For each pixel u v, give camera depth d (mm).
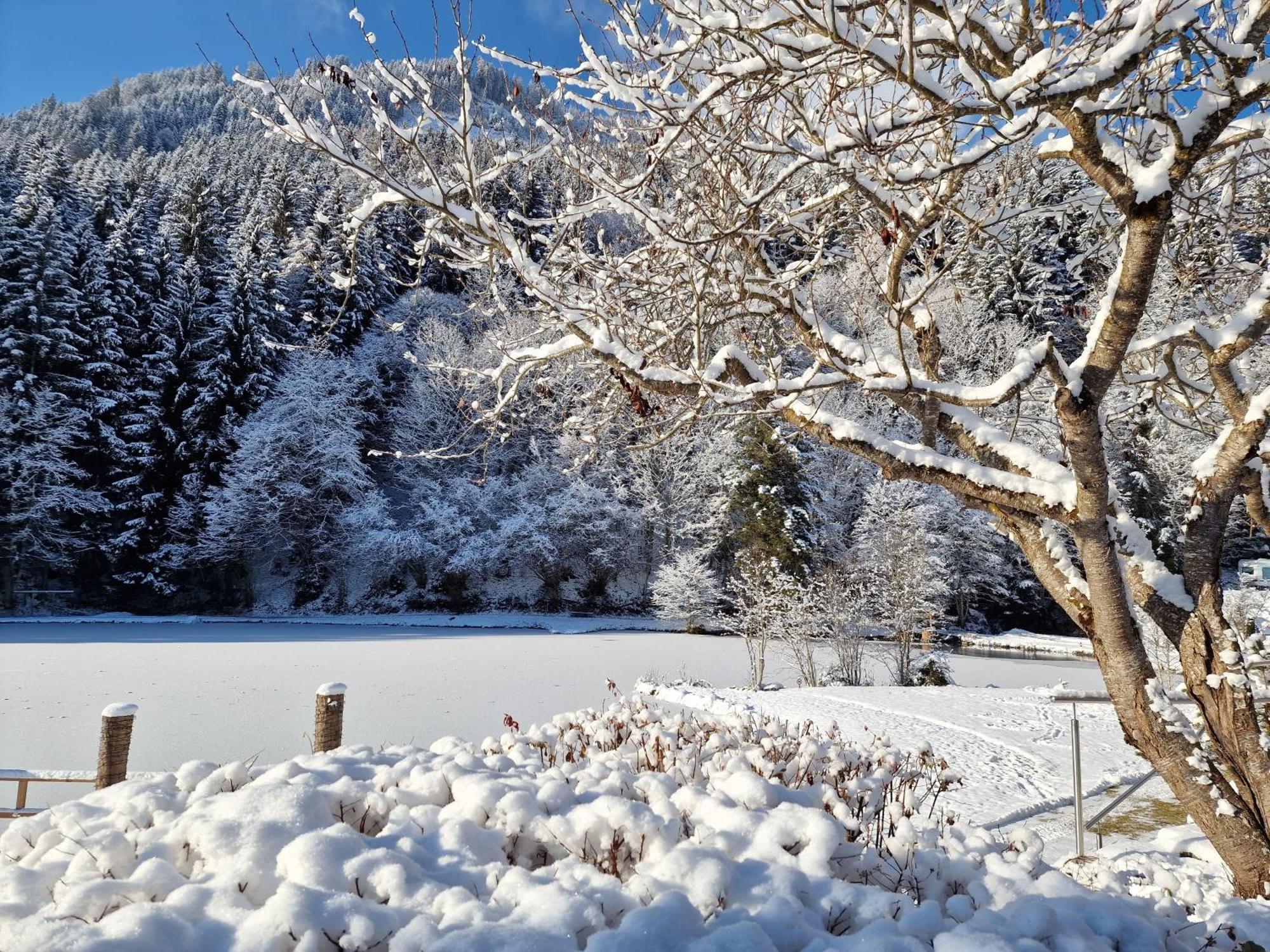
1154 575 4371
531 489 37406
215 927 2254
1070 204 5199
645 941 2119
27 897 2529
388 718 12766
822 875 2771
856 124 3604
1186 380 5344
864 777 4129
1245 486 4363
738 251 4578
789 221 4836
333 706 6691
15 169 42000
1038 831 6777
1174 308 6449
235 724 11883
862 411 19859
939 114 3143
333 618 34344
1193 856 5543
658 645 25031
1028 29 3455
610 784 3492
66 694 13773
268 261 38562
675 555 34156
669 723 5078
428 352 35562
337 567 37188
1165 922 2760
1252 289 6246
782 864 2779
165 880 2523
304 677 16594
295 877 2496
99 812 3205
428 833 2977
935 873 2949
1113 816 7215
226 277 39875
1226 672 4121
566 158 4195
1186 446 21156
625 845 2928
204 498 35750
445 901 2412
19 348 33406
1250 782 3994
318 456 36469
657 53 3555
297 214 40562
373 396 39688
